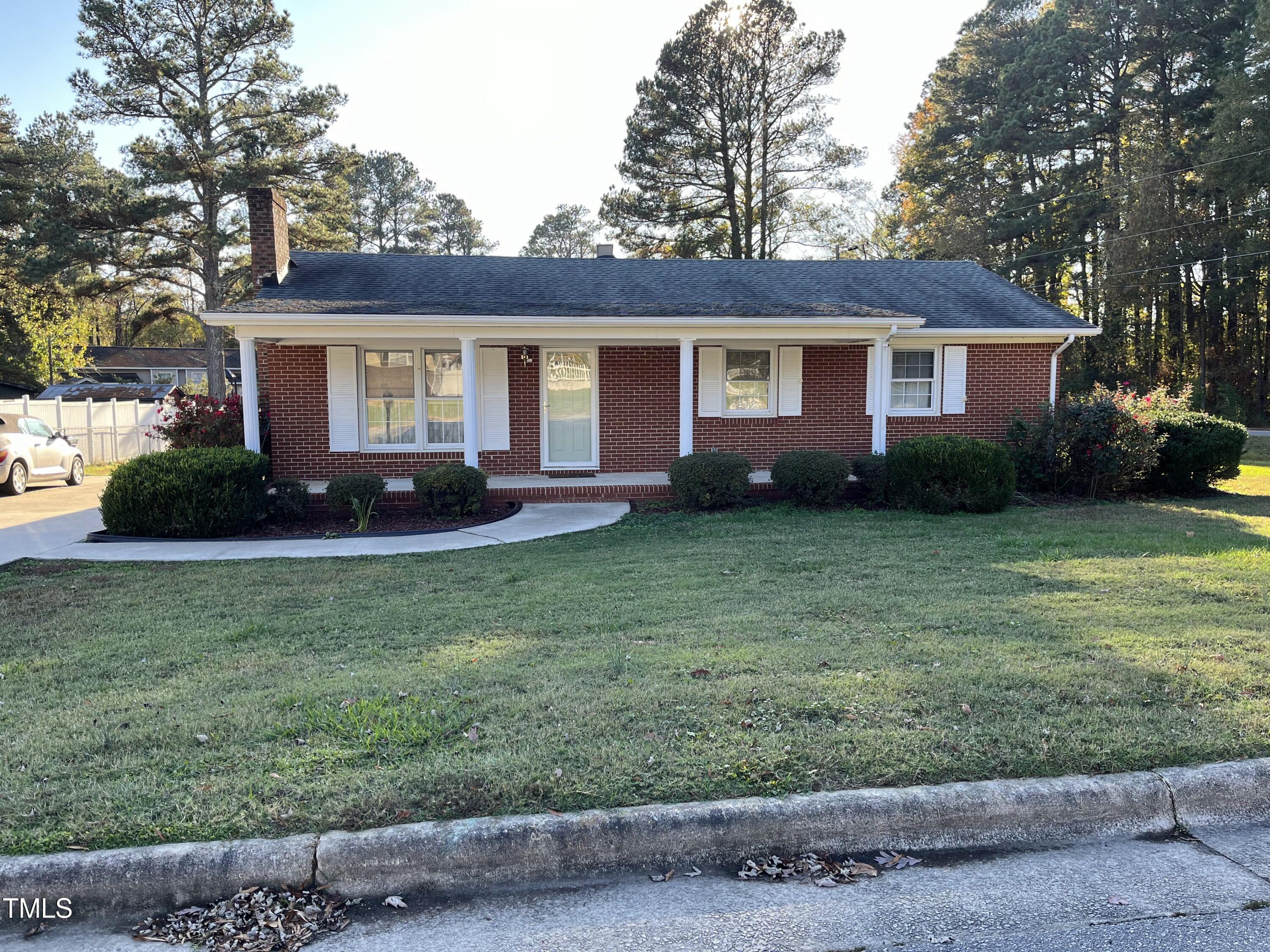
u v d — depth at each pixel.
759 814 3.14
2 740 3.81
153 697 4.38
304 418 12.85
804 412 14.22
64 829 3.03
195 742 3.76
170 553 9.00
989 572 7.26
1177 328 36.22
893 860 3.12
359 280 13.90
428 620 5.96
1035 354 14.57
